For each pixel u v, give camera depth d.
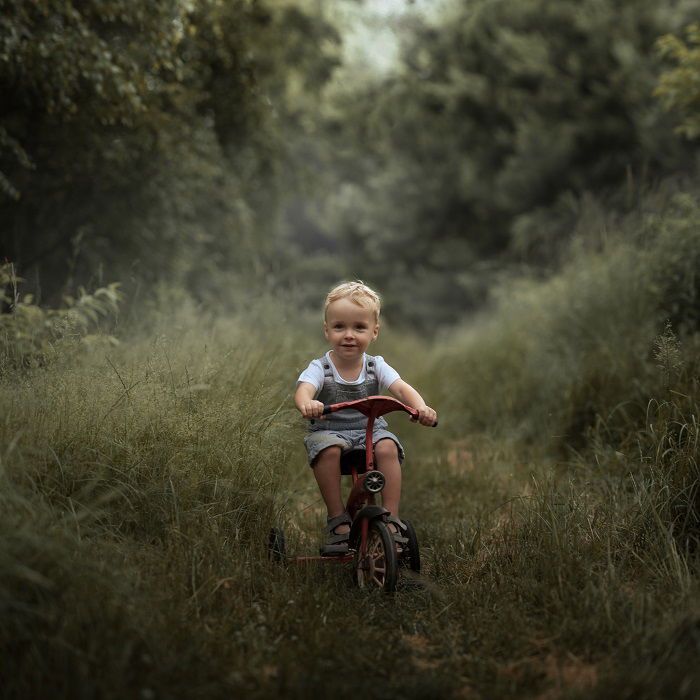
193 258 9.80
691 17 16.12
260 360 5.61
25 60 5.73
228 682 2.60
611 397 6.05
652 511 3.96
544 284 10.19
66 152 7.24
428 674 2.77
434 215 24.16
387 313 24.58
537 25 19.30
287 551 4.08
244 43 9.48
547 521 4.07
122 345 5.21
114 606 2.79
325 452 3.98
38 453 3.39
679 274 6.31
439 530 4.77
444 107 21.88
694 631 2.89
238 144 11.38
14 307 4.69
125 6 6.22
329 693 2.57
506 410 7.83
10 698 2.38
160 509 3.69
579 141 17.92
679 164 14.65
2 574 2.62
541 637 3.15
